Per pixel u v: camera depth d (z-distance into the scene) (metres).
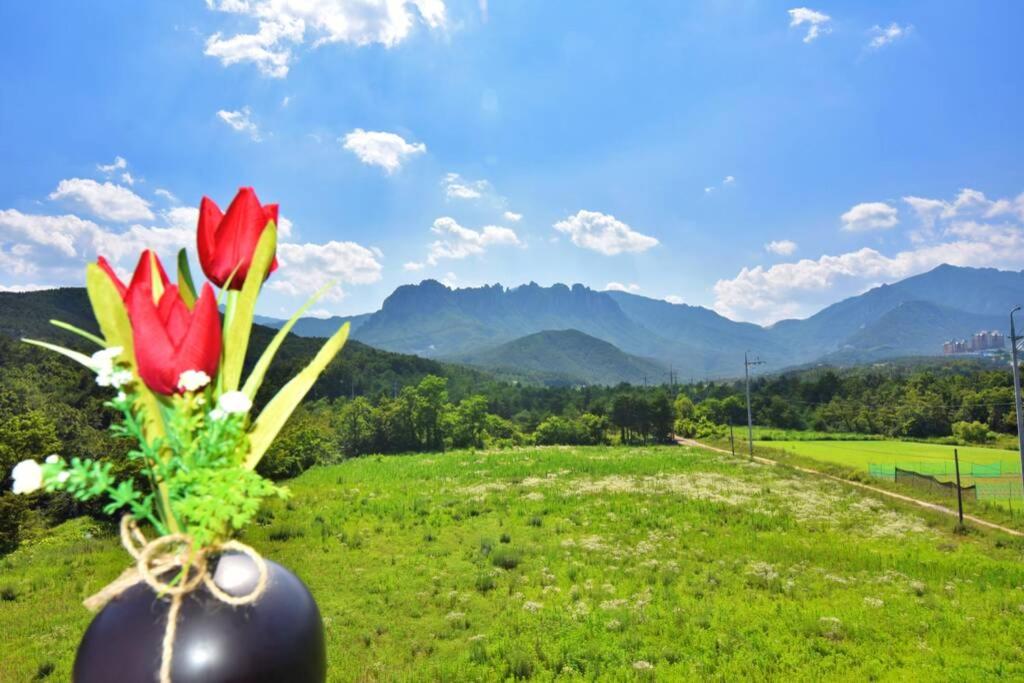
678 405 101.69
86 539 25.81
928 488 37.91
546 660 12.70
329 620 15.43
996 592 17.19
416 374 139.50
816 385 106.38
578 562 20.78
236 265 1.66
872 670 11.82
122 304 1.57
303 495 34.69
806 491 38.16
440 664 12.73
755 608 15.85
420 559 21.31
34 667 12.50
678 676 11.68
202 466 1.43
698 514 30.14
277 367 64.62
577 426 91.81
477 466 52.81
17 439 30.09
